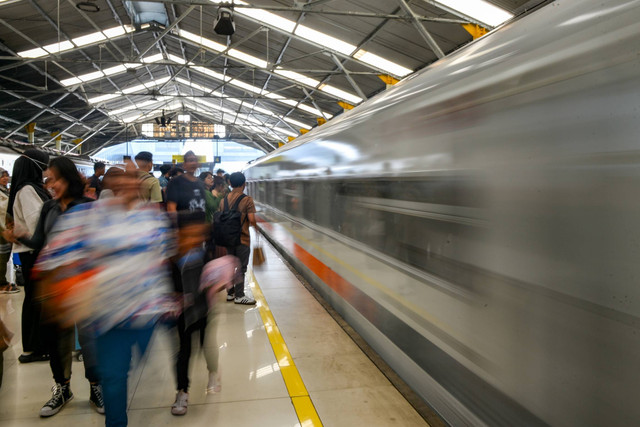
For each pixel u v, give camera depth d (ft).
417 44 36.78
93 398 8.91
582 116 4.58
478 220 6.31
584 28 4.80
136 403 9.30
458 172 6.83
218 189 20.51
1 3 36.63
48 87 63.00
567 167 4.73
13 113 70.28
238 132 124.67
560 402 4.82
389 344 9.97
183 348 8.93
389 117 9.72
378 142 10.33
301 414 8.77
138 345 7.41
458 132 6.86
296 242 21.31
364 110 12.57
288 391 9.70
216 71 66.74
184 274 9.05
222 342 12.59
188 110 111.86
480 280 6.28
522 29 6.14
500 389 5.89
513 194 5.55
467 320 6.64
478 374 6.41
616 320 4.12
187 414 8.82
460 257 6.81
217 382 9.66
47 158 11.11
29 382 10.19
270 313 15.20
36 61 51.06
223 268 9.64
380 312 10.39
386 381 10.14
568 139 4.73
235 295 16.35
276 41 45.73
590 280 4.41
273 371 10.70
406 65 41.34
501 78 5.89
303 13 36.37
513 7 26.58
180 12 46.62
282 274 21.29
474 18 28.55
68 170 8.15
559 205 4.82
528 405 5.35
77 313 6.58
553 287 4.89
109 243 6.57
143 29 48.80
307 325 13.99
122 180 6.88
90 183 16.55
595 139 4.41
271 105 79.71
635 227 3.97
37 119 74.64
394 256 9.46
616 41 4.32
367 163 11.07
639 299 3.90
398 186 9.18
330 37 39.88
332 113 71.67
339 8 33.42
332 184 14.53
